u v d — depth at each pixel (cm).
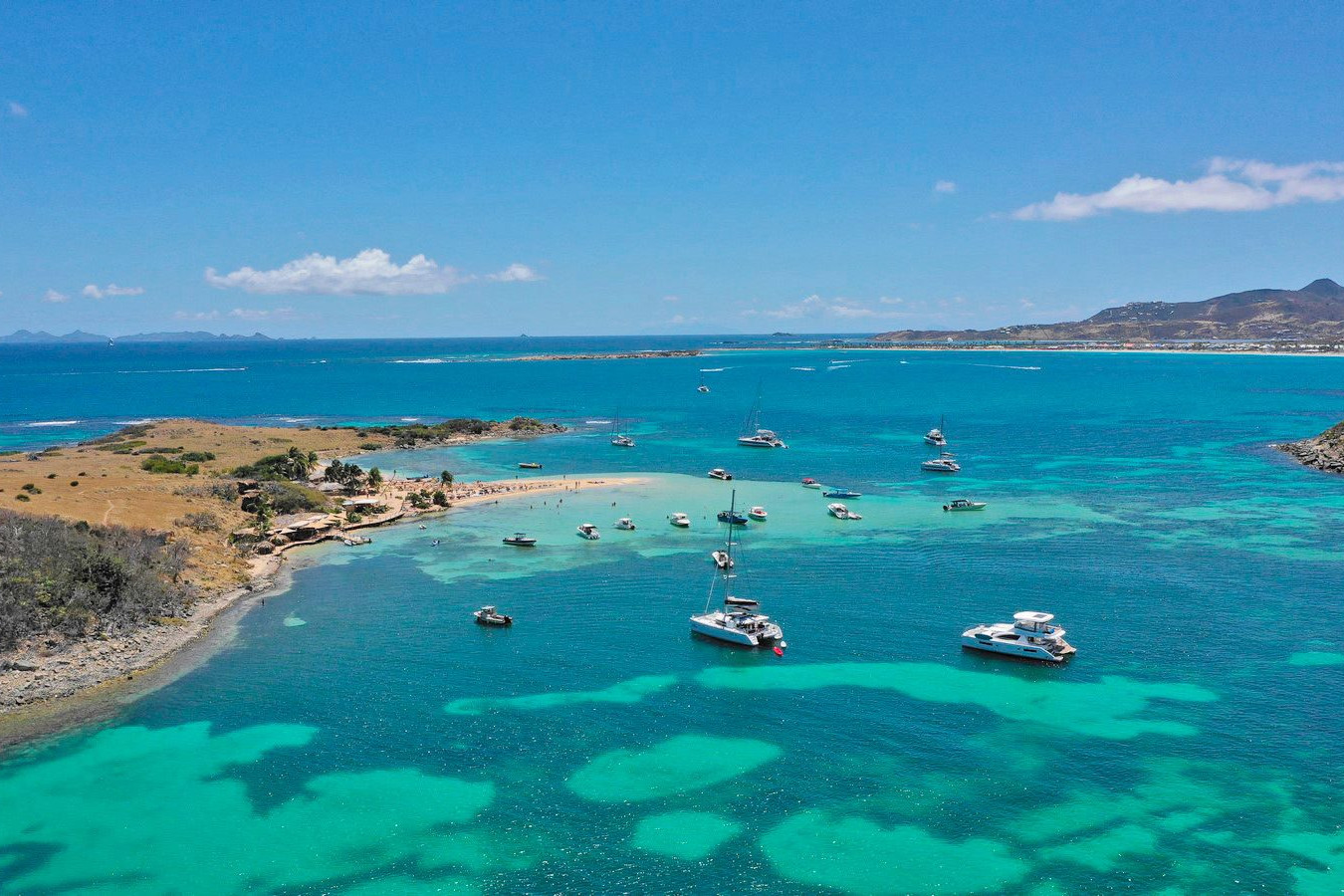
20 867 5116
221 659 7925
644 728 6694
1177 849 5228
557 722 6775
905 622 8800
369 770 6109
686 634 8550
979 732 6606
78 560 8575
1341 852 5181
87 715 6844
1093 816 5550
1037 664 7762
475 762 6212
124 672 7569
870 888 4922
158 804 5706
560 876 5028
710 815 5584
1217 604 9150
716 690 7325
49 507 10775
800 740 6512
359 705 7044
